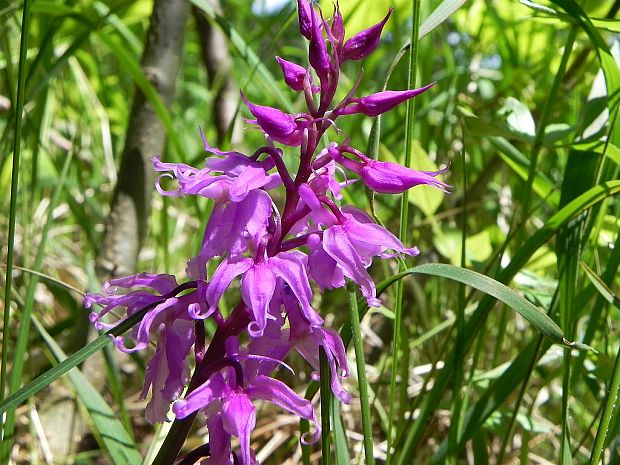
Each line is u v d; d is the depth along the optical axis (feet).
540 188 1.15
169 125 1.24
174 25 1.33
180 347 0.76
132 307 0.78
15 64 1.69
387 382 1.19
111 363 1.10
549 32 1.77
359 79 0.74
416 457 1.23
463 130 1.06
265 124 0.73
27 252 1.31
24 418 1.27
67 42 2.02
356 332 0.79
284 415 1.31
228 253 0.72
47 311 1.66
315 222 0.78
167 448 0.79
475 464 1.05
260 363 0.77
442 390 1.00
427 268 0.80
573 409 1.36
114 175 1.79
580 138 1.04
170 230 1.88
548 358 1.16
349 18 1.38
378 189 0.74
